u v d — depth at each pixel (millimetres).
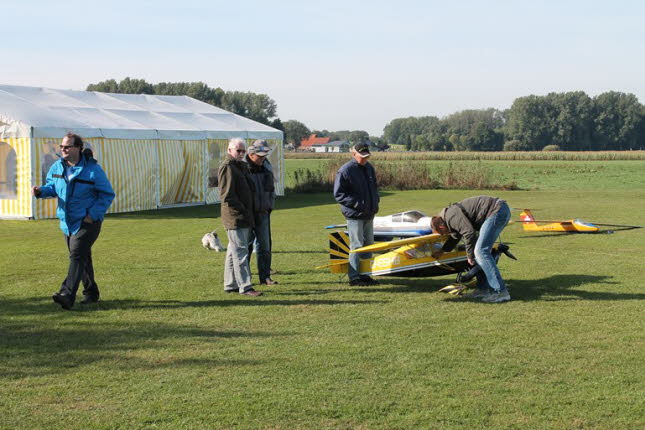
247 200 7738
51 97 21219
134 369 5043
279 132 25984
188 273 9203
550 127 154000
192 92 116562
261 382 4766
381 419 4117
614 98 154375
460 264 8008
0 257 10781
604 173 49250
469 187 30094
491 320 6551
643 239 12781
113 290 8031
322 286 8344
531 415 4176
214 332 6113
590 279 8656
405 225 11430
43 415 4176
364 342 5773
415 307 7141
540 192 28172
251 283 7816
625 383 4742
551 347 5609
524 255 10797
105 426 4016
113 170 19016
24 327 6266
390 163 33375
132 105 23688
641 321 6477
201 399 4438
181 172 21516
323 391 4582
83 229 6953
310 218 17266
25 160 17125
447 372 4977
